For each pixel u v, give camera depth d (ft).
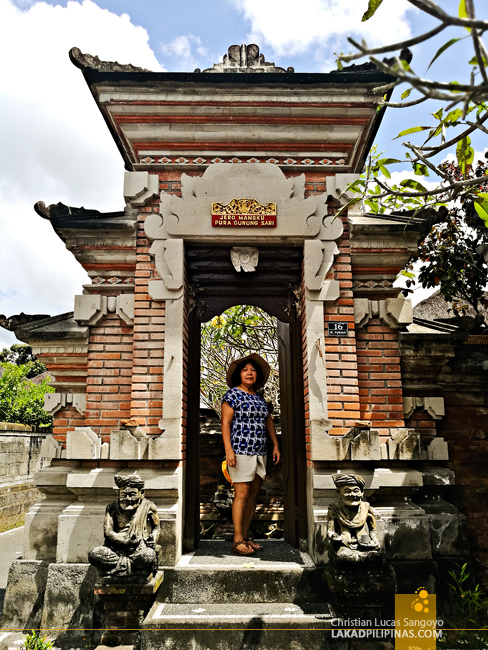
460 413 17.49
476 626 14.06
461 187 9.55
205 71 17.29
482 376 17.53
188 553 15.31
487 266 22.48
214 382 33.81
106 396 15.94
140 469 14.75
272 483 24.52
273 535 23.02
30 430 40.04
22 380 49.37
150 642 11.77
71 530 14.44
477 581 16.17
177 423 14.78
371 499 15.07
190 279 17.16
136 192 16.24
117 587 11.77
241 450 15.53
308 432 15.56
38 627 14.34
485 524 16.78
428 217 16.75
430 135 10.15
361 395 16.05
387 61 16.19
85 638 13.69
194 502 16.05
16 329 16.38
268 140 16.72
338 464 14.83
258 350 32.19
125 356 16.21
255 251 16.61
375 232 16.25
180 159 16.79
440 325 17.76
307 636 11.84
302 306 16.84
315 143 16.88
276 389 31.73
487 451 17.30
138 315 15.85
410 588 14.12
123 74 15.69
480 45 5.37
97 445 14.96
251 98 16.12
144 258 16.20
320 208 16.35
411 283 25.66
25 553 15.17
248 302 17.57
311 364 15.39
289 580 13.48
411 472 14.84
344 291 16.15
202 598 13.33
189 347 16.94
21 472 37.35
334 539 12.22
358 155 18.47
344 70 16.46
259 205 16.10
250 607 12.94
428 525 14.69
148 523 13.03
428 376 17.07
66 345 16.40
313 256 15.98
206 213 16.02
